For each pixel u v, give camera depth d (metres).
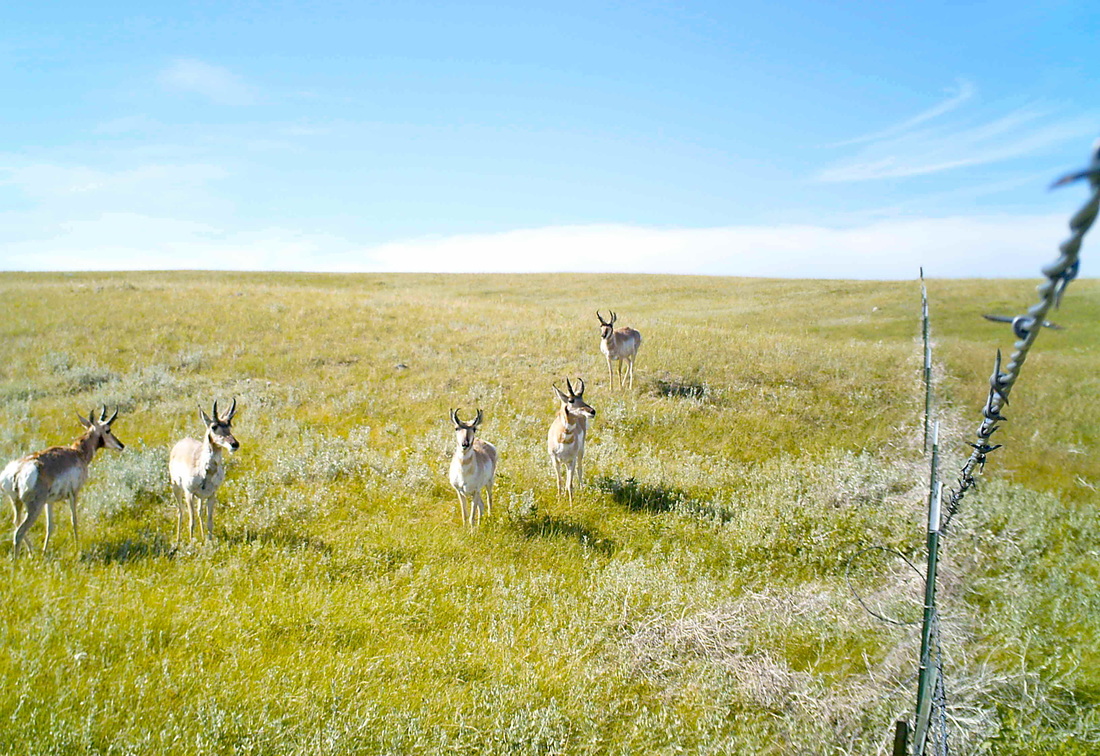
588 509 13.22
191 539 11.12
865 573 10.53
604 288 60.34
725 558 11.34
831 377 22.61
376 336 27.98
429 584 10.13
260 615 8.80
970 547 10.72
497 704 7.41
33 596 8.81
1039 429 16.80
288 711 7.05
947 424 16.14
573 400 13.27
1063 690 7.50
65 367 22.55
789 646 8.67
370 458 15.56
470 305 37.66
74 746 6.22
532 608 9.62
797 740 7.02
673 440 17.64
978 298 39.78
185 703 7.01
